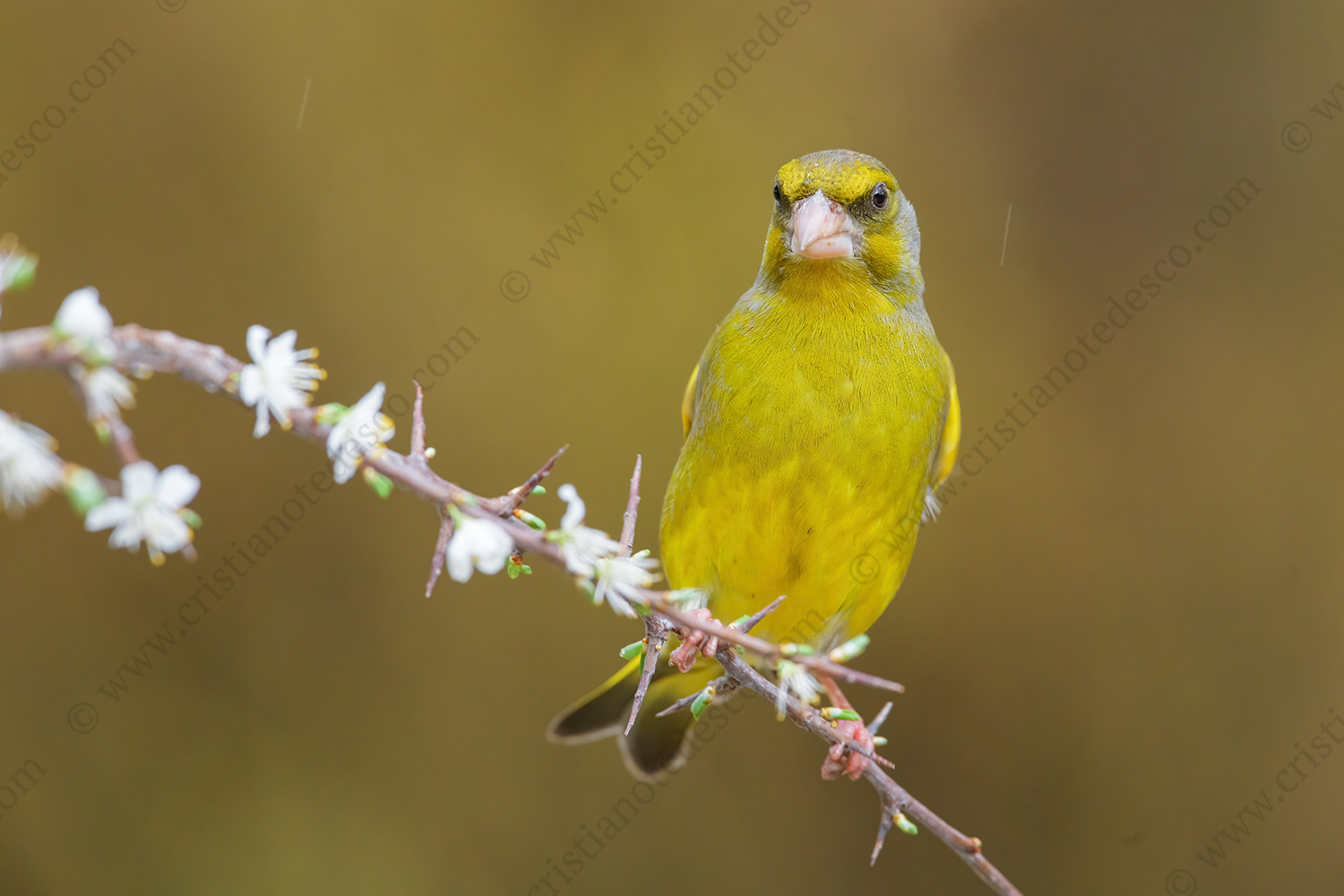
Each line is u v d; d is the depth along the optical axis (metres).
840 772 7.21
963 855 4.62
